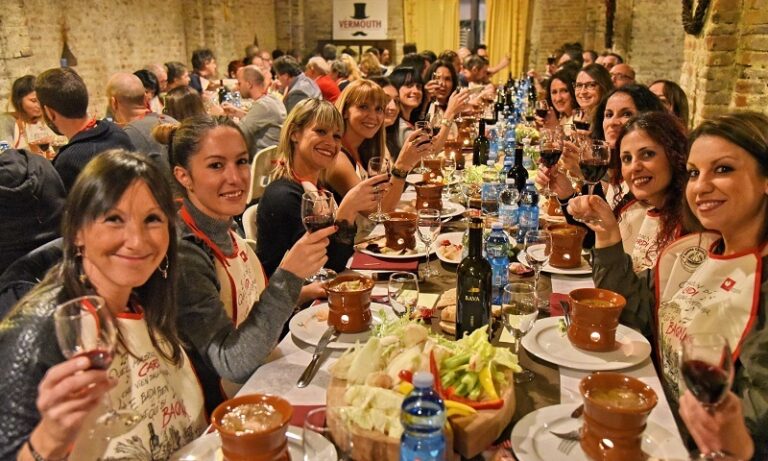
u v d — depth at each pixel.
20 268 1.89
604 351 1.67
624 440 1.19
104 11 7.97
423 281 2.19
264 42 12.51
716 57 4.49
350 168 3.18
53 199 3.12
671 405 1.75
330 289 1.77
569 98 5.49
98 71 7.90
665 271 1.93
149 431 1.46
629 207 2.55
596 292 1.74
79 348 1.14
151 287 1.53
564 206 2.75
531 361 1.65
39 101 4.05
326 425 1.33
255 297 2.05
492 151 4.34
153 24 9.19
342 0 12.92
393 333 1.53
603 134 3.37
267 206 2.51
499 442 1.32
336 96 7.61
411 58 6.91
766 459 1.42
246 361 1.61
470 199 3.10
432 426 1.09
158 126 3.74
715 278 1.70
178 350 1.59
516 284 1.86
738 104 4.46
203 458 1.26
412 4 13.04
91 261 1.39
